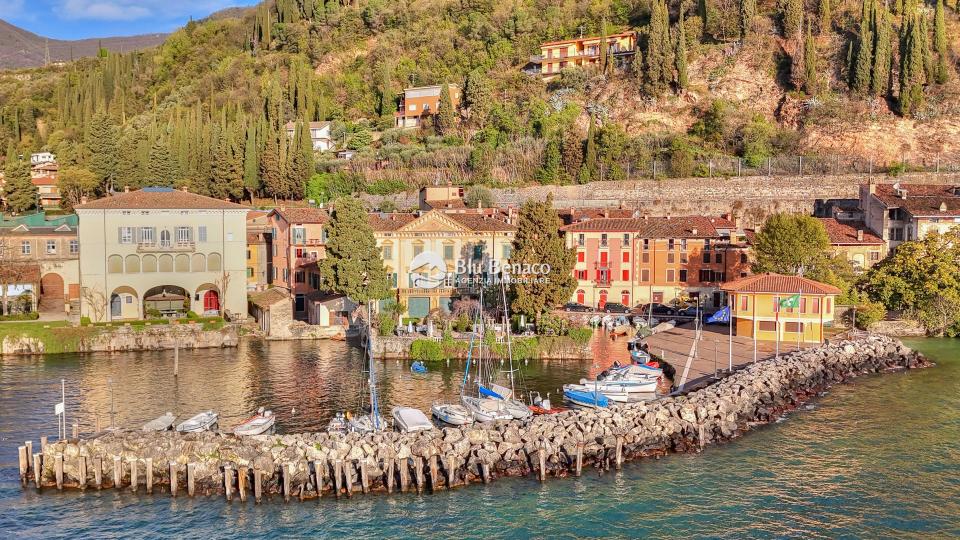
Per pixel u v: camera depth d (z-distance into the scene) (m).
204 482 52.72
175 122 186.38
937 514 51.97
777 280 99.38
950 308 105.81
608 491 54.44
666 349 91.69
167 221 108.00
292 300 109.19
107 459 53.75
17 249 117.94
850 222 128.12
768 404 71.19
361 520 49.84
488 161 166.88
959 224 114.31
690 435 63.06
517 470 56.41
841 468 58.94
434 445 55.62
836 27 192.88
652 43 188.50
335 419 63.06
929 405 74.44
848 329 104.12
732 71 190.25
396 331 95.75
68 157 171.00
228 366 87.44
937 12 178.50
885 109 173.50
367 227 102.75
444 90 186.25
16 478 54.62
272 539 47.41
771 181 149.25
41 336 95.00
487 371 83.94
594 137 166.75
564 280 96.62
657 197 153.00
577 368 85.56
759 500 53.53
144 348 97.38
